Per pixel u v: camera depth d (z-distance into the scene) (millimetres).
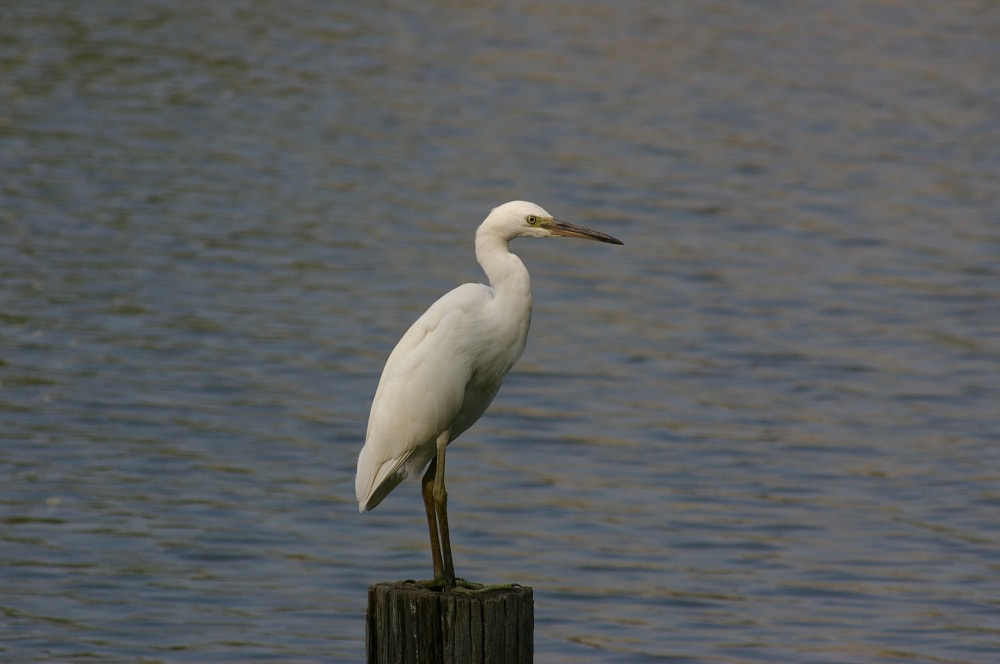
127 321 19078
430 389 7941
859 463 15328
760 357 18734
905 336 19688
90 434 15445
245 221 23766
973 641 11320
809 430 16281
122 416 15969
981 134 30891
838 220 25234
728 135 30359
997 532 13547
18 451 14898
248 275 21203
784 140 30141
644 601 11977
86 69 33375
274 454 15117
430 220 24281
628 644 11211
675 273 22297
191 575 12344
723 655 11039
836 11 41938
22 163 26219
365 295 20500
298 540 13117
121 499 13852
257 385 17031
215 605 11797
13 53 34281
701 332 19688
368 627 6895
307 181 26266
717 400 17234
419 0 42281
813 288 21719
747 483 14742
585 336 19422
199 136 28844
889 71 35656
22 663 10773
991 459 15477
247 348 18281
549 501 14180
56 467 14555
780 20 40844
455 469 15039
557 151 28766
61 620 11469
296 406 16438
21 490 13961
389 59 35750
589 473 14938
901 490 14609
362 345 18484
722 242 23906
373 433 8156
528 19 40312
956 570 12703
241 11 40406
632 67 35562
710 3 42562
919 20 41094
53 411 16031
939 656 11062
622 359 18562
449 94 32812
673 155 28781
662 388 17594
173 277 20938
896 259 23188
